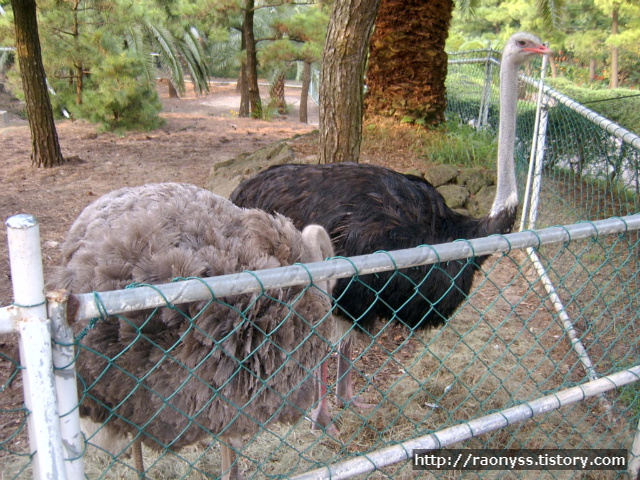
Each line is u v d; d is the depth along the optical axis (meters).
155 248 2.04
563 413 3.29
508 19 22.41
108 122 12.09
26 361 1.24
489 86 9.16
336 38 4.84
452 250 1.72
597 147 5.40
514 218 3.41
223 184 6.78
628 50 20.83
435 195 3.44
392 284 2.94
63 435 1.33
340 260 1.58
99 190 7.63
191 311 1.89
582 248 5.07
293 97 30.27
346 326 3.16
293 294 2.06
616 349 3.74
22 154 9.85
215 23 17.33
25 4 8.14
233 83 33.34
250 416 2.01
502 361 3.81
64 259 2.43
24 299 1.21
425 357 3.85
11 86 13.77
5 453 2.87
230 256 2.04
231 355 1.91
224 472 2.38
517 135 7.00
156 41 19.66
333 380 3.78
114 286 1.93
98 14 12.01
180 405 1.93
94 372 1.92
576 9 21.03
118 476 2.75
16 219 1.18
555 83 10.37
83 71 12.89
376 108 8.18
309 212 3.31
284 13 17.58
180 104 22.64
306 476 1.91
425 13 7.71
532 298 4.66
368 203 3.19
